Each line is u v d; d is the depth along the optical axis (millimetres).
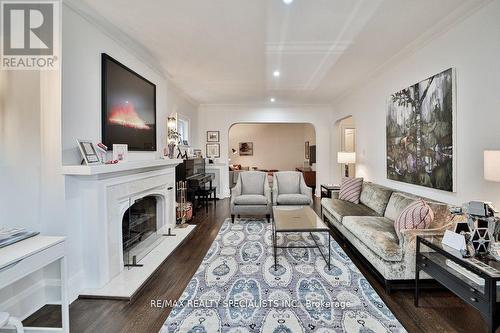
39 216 2092
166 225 3773
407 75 3449
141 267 2736
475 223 1734
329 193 5320
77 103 2234
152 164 3102
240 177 5270
